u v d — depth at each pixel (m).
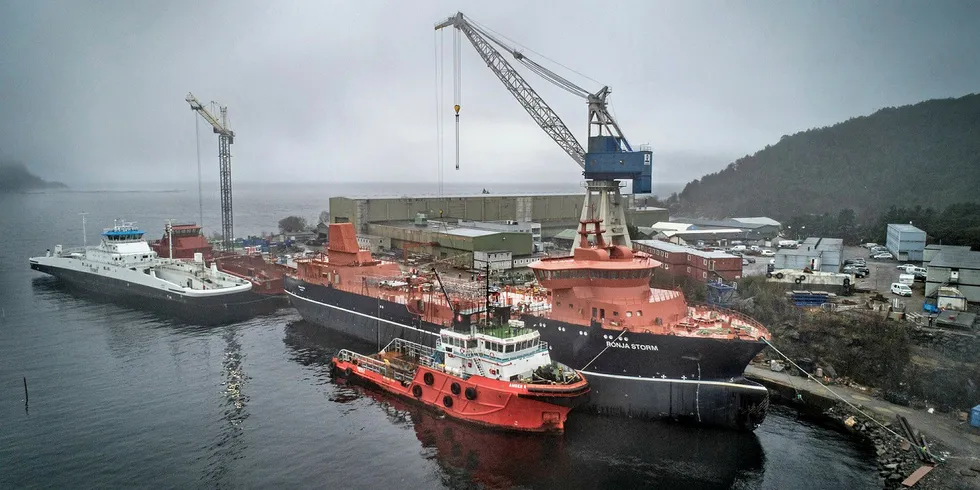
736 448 43.09
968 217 116.56
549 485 38.91
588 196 92.25
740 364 44.28
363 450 42.97
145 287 85.25
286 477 39.06
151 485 37.62
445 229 120.00
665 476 39.88
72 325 75.75
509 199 153.00
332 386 55.34
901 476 38.00
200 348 66.56
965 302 64.44
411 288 64.44
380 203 137.75
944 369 49.94
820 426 46.28
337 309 72.81
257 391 53.72
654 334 45.53
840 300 71.31
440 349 51.06
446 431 46.19
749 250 120.88
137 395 52.25
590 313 50.69
